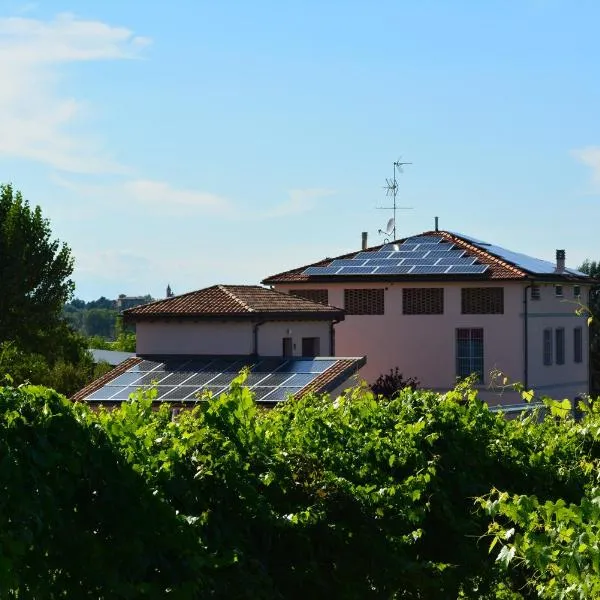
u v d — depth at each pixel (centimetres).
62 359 7888
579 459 1698
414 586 1436
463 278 7150
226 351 5850
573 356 7831
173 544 1093
